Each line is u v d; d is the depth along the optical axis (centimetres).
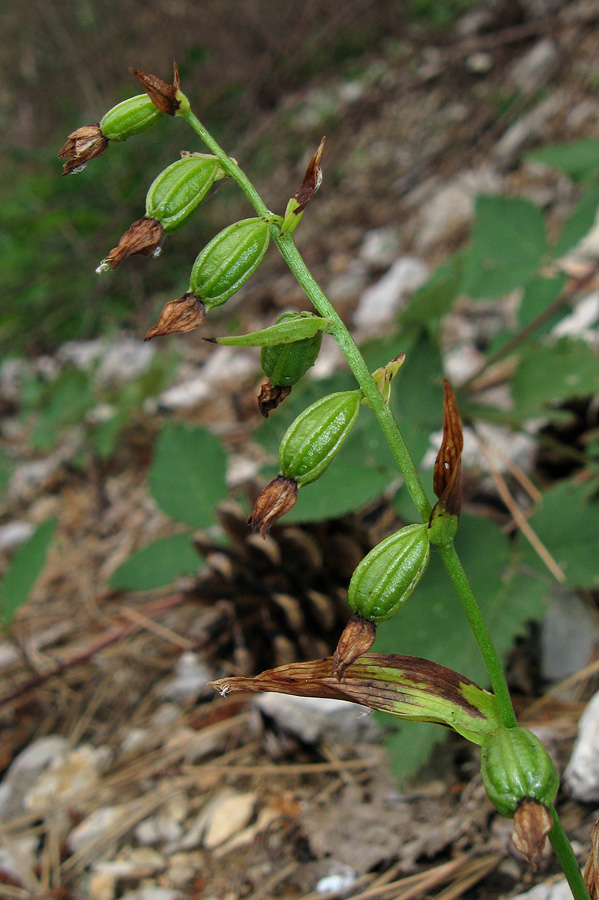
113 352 54
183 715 25
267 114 61
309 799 21
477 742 13
